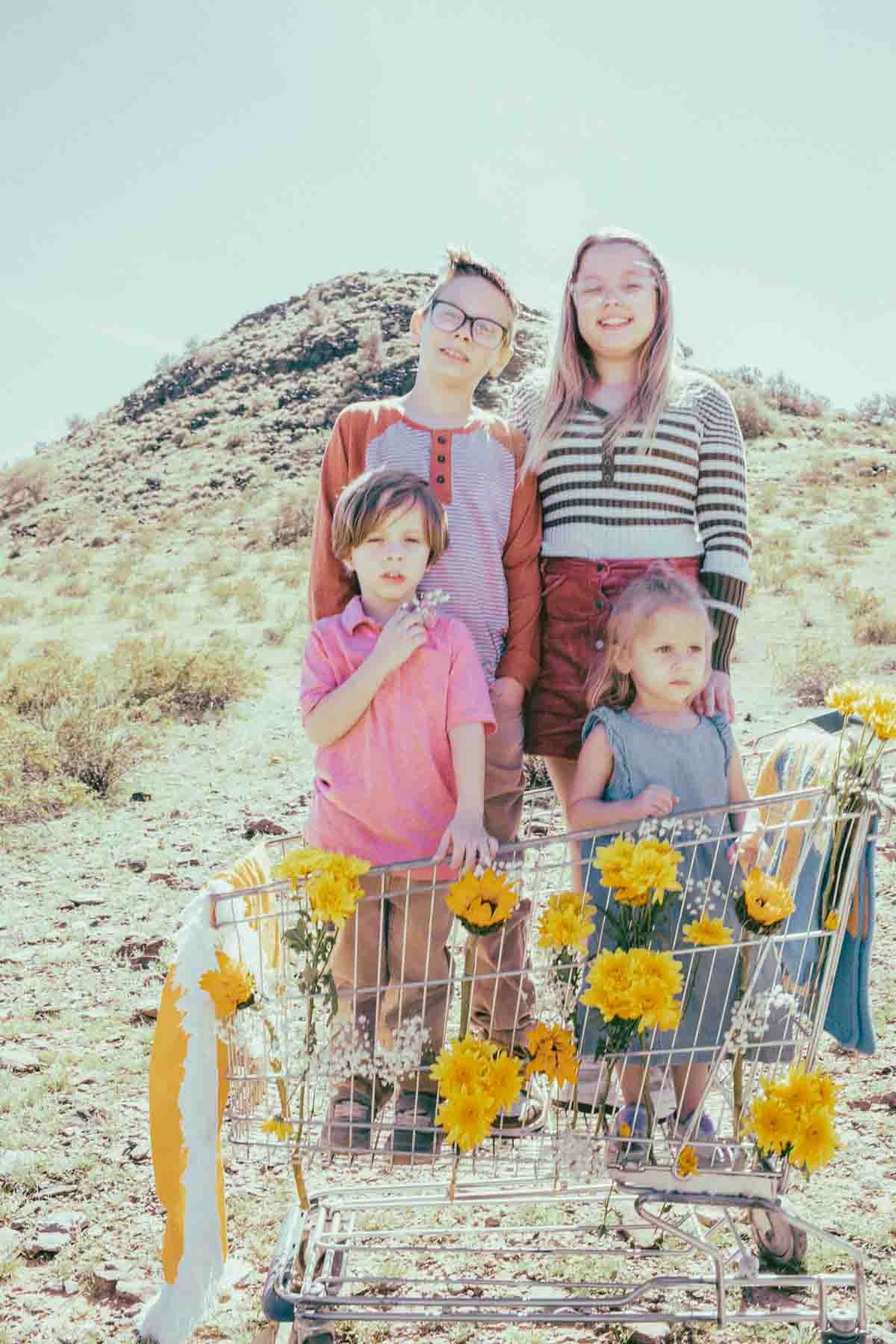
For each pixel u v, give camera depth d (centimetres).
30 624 2741
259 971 317
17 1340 339
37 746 1095
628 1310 335
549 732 390
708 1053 323
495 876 297
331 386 6612
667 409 388
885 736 291
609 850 292
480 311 382
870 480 3856
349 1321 329
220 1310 351
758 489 3738
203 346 7850
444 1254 370
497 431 395
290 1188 422
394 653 329
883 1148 426
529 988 379
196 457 5953
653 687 342
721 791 346
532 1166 361
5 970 643
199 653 1617
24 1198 418
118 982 622
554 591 388
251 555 3738
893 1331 324
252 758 1211
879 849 752
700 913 331
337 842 353
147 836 924
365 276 8188
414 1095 328
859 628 1717
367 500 340
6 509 5875
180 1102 288
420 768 343
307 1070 300
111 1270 370
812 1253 359
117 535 4606
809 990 310
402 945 343
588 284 381
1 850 897
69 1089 498
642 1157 300
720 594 380
